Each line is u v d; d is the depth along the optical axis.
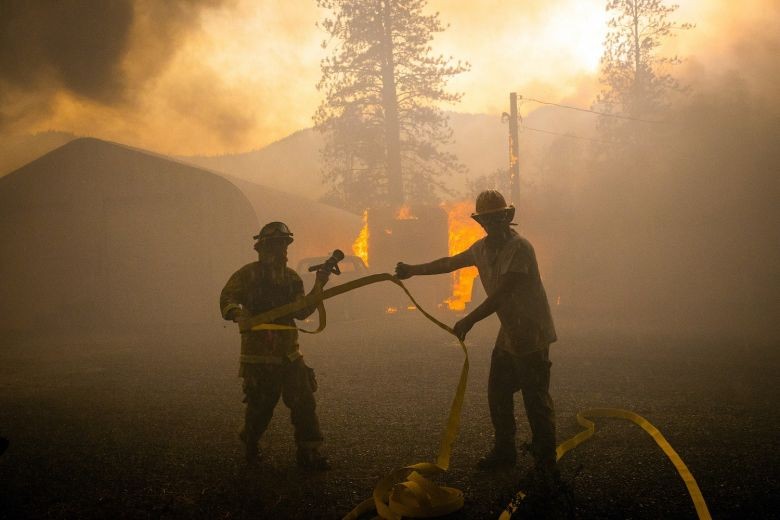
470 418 5.47
